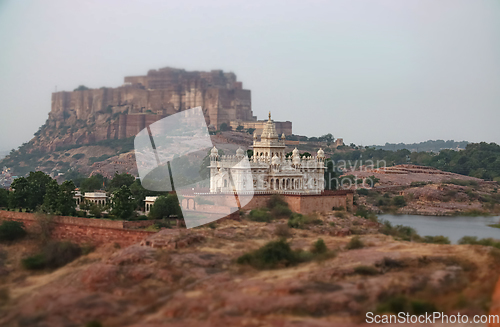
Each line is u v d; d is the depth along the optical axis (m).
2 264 123.25
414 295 88.19
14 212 156.25
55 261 122.75
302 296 87.38
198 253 111.31
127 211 150.50
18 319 83.38
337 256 112.44
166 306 85.31
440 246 120.31
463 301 85.81
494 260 103.62
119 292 91.69
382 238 136.62
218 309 83.19
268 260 106.50
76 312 84.12
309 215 170.38
